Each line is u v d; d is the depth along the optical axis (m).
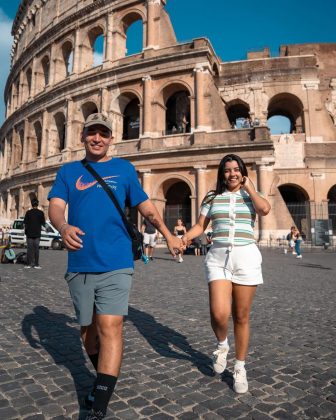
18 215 44.47
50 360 4.89
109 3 37.84
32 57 47.53
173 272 14.68
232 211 4.23
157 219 3.75
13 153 48.72
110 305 3.23
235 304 4.11
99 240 3.33
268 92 36.72
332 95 40.75
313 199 34.41
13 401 3.71
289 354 5.20
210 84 32.69
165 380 4.28
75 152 37.97
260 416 3.45
